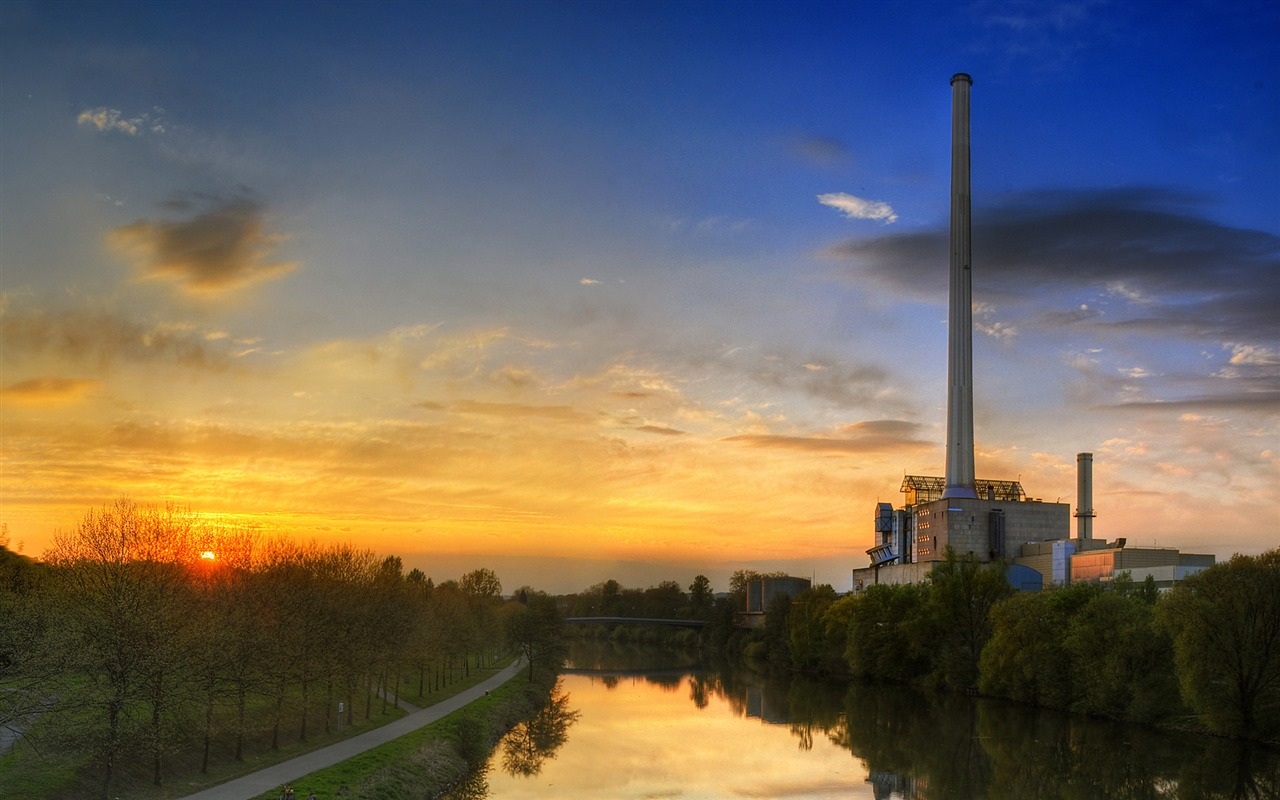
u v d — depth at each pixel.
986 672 155.38
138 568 69.75
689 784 96.25
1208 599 116.75
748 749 117.50
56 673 63.03
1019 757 110.94
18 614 70.00
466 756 102.44
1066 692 143.00
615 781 97.12
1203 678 114.44
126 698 64.81
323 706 110.88
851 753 114.94
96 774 66.06
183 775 73.12
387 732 102.25
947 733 129.38
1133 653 127.81
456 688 157.12
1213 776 99.06
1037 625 147.25
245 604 85.38
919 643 183.12
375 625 110.81
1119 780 98.25
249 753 83.88
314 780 72.94
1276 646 112.94
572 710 157.38
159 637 66.81
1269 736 113.12
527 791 91.81
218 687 80.19
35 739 64.69
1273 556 116.38
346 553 123.94
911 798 91.25
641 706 164.00
